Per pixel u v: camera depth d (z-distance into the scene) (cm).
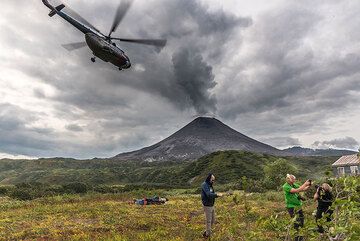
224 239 1166
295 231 546
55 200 3403
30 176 17275
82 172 15925
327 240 540
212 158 12800
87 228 1655
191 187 7156
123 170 18012
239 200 797
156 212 2333
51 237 1445
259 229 610
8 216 2234
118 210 2433
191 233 1393
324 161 14462
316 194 993
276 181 4303
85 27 1819
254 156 12462
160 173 14850
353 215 496
